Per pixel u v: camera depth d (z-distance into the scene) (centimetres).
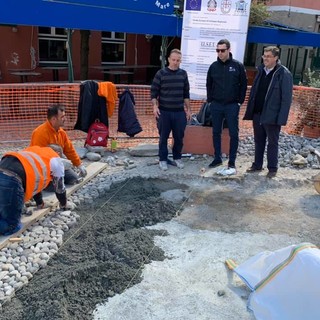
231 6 717
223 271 360
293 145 745
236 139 593
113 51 1334
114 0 770
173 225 446
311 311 276
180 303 316
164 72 582
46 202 468
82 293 323
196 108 869
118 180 569
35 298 316
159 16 825
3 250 379
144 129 830
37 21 708
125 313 304
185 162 654
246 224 455
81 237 416
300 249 303
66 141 514
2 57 1116
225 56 568
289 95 549
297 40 1038
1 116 803
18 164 385
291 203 520
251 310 306
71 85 757
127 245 387
